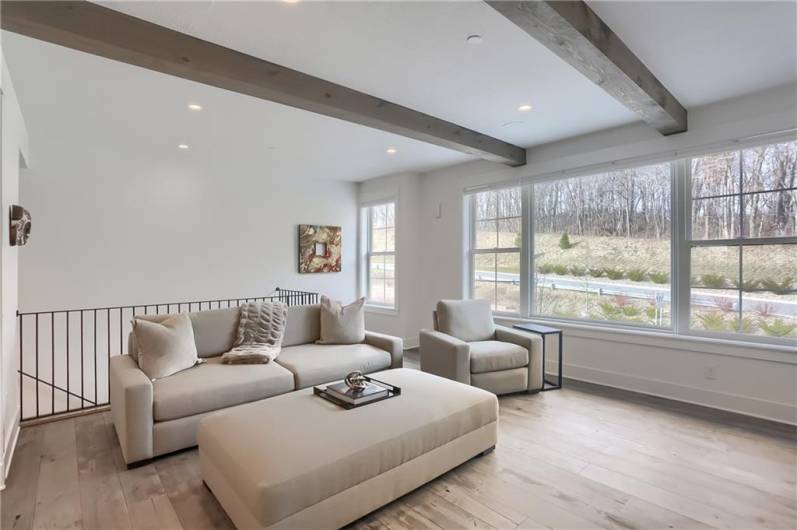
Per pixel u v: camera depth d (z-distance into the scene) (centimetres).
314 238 594
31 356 396
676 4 200
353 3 197
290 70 263
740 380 317
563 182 431
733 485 216
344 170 554
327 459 171
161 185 468
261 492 153
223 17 207
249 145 435
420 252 569
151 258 463
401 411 216
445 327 392
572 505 199
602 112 343
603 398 352
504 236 482
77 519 189
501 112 341
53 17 185
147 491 211
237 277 528
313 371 309
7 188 251
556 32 196
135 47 206
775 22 215
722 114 321
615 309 394
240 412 213
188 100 311
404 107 328
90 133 390
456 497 206
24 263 392
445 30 221
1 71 230
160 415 240
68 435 275
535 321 445
